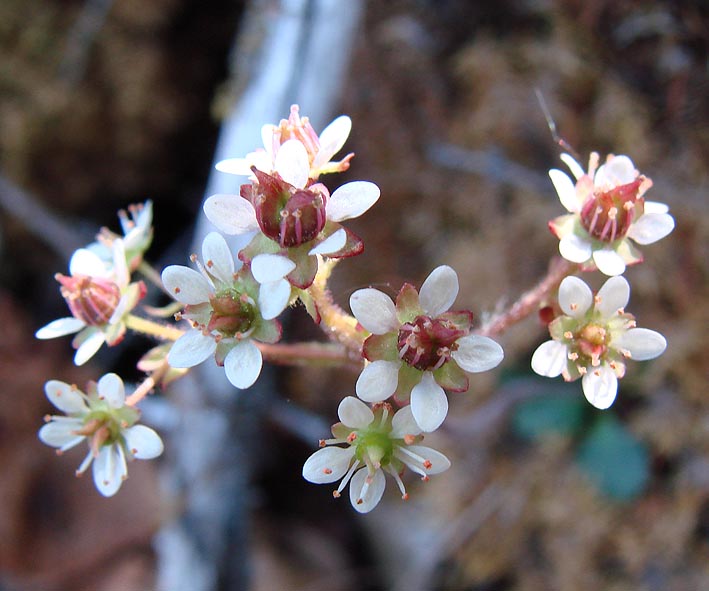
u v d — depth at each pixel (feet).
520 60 0.35
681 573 0.32
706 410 0.33
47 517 0.38
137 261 0.24
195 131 0.43
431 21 0.37
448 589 0.36
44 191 0.42
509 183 0.36
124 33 0.41
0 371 0.40
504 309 0.36
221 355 0.20
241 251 0.20
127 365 0.42
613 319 0.21
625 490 0.33
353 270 0.40
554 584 0.34
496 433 0.36
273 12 0.31
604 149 0.34
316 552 0.40
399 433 0.20
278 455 0.42
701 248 0.33
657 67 0.33
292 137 0.21
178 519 0.34
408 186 0.38
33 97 0.40
